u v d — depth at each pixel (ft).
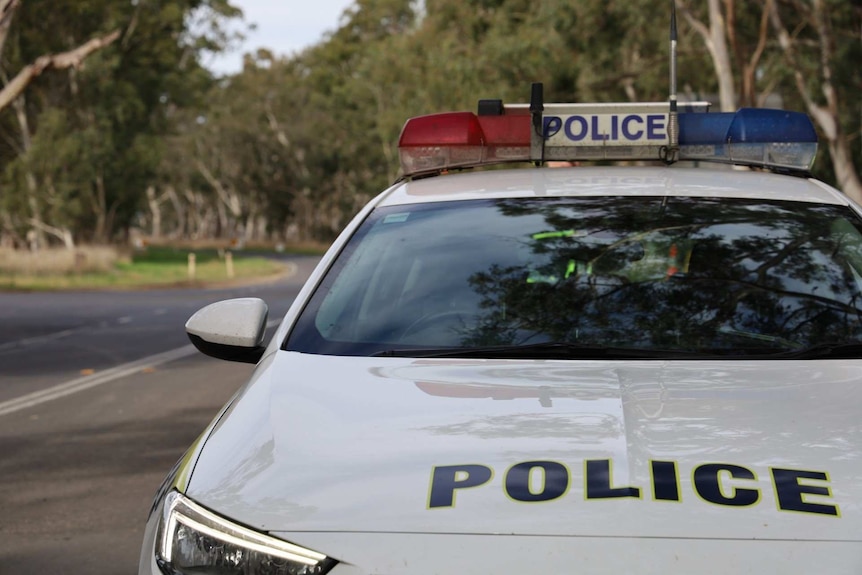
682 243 10.21
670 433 7.07
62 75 160.15
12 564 15.89
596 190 11.14
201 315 10.27
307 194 283.59
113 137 168.35
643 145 11.96
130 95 166.09
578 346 8.99
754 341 9.20
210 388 34.91
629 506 6.35
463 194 11.32
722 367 8.41
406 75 147.23
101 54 154.61
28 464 22.98
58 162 158.71
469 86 102.06
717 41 74.28
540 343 9.10
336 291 9.99
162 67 172.76
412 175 12.46
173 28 167.84
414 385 8.12
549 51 93.71
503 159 12.29
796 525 6.21
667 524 6.23
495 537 6.24
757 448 6.88
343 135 261.85
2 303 83.25
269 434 7.57
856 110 89.97
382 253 10.46
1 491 20.44
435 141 12.18
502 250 10.33
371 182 260.01
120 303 83.10
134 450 24.45
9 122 169.68
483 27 112.88
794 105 95.25
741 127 11.84
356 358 8.91
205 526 6.81
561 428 7.18
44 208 159.43
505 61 96.94
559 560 6.08
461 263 10.16
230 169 280.72
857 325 9.36
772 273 9.89
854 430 7.11
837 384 7.97
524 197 11.16
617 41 89.66
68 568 15.70
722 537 6.15
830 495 6.43
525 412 7.47
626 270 9.97
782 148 11.82
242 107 267.39
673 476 6.57
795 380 8.09
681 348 9.08
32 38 151.23
